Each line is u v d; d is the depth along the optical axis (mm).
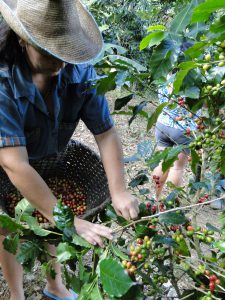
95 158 2029
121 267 1038
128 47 5895
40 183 1476
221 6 859
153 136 5188
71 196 2082
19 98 1489
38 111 1584
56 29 1310
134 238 1345
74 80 1615
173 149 1381
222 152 1412
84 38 1418
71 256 1327
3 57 1466
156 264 1410
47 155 1894
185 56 1318
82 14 1563
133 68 1439
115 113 1633
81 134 5344
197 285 1466
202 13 896
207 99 1428
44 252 1501
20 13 1313
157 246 1503
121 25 5844
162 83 1411
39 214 1890
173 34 1183
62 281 2443
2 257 2043
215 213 3090
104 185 1909
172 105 1576
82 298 1175
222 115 1510
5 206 1938
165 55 1184
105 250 1301
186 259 1425
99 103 1736
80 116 1811
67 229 1307
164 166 1461
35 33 1308
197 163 1621
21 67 1475
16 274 2146
